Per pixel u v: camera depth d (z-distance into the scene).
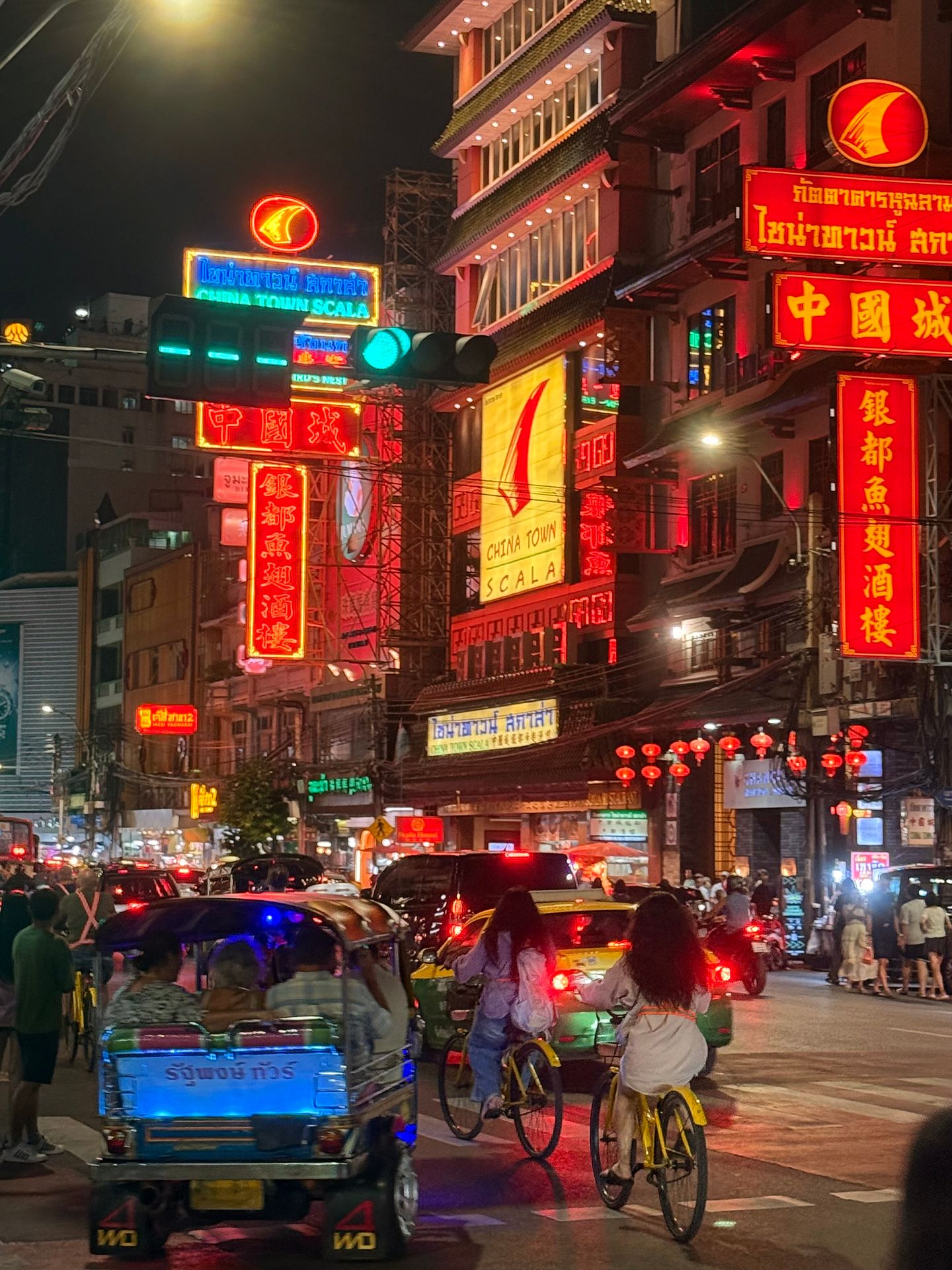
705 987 9.63
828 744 33.72
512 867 21.64
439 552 60.69
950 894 28.72
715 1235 9.38
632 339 45.03
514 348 52.69
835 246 31.14
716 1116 13.94
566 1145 12.77
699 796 42.59
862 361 33.03
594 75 51.09
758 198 30.97
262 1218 8.91
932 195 31.41
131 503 120.06
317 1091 8.62
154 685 97.62
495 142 58.41
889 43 35.59
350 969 8.98
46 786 113.44
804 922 34.97
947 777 31.78
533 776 46.94
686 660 42.84
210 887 36.56
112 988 17.44
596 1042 13.69
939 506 32.75
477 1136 13.15
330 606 69.12
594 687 45.81
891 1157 11.95
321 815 66.06
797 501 38.34
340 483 67.44
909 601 31.38
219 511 91.50
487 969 12.18
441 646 60.19
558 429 50.56
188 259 53.53
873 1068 17.33
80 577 112.62
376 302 55.38
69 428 118.69
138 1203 8.82
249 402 13.45
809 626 33.12
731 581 39.50
